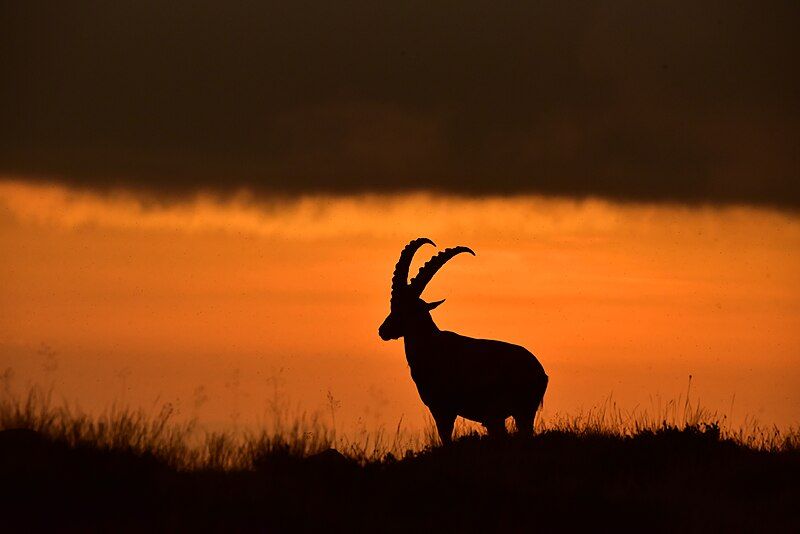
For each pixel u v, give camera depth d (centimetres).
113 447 5738
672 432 6969
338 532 5322
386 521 5497
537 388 7956
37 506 5291
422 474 6062
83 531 5134
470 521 5562
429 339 8100
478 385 7875
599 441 6981
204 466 5966
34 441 5694
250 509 5409
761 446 7125
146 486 5531
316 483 5838
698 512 5859
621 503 5891
